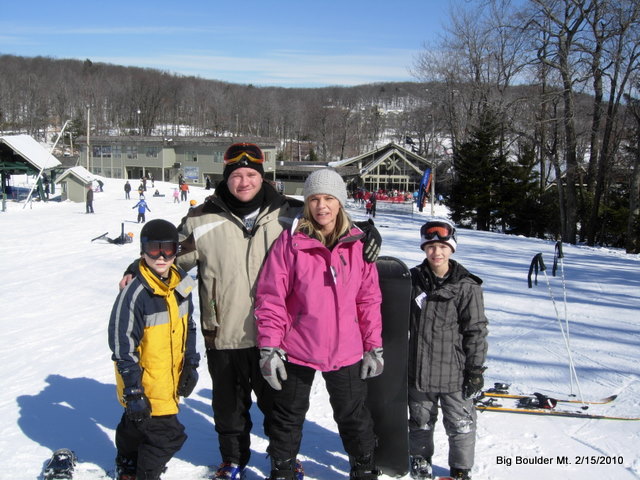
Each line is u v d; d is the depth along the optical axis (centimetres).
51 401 442
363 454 291
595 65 2605
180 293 292
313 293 276
